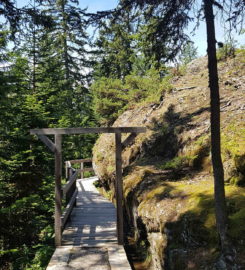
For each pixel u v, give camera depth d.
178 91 13.66
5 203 9.70
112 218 9.60
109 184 12.63
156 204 6.80
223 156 7.08
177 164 8.67
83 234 8.12
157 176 8.41
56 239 7.30
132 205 8.39
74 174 10.55
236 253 4.56
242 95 10.17
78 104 24.34
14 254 8.80
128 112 15.88
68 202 9.53
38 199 9.36
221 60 13.97
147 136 11.55
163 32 5.61
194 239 5.29
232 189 6.13
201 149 8.44
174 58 5.89
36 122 10.63
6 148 10.02
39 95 12.64
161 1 5.22
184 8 5.23
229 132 7.82
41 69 14.51
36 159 10.72
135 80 18.27
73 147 21.00
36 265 7.59
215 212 5.00
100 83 20.94
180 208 6.10
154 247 6.47
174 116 11.62
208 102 11.24
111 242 7.50
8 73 9.32
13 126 10.30
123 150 12.51
